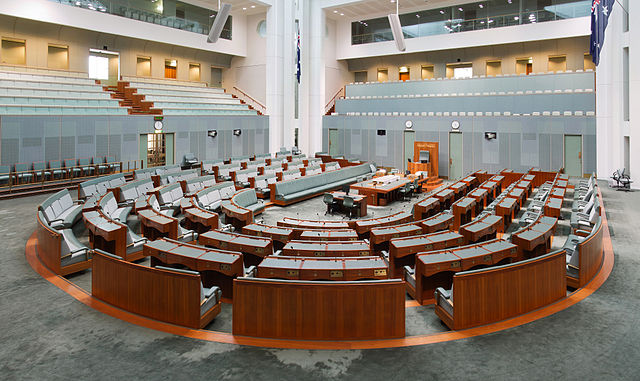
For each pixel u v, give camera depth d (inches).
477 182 858.1
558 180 729.6
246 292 228.4
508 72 1198.3
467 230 379.9
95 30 944.3
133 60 1125.7
